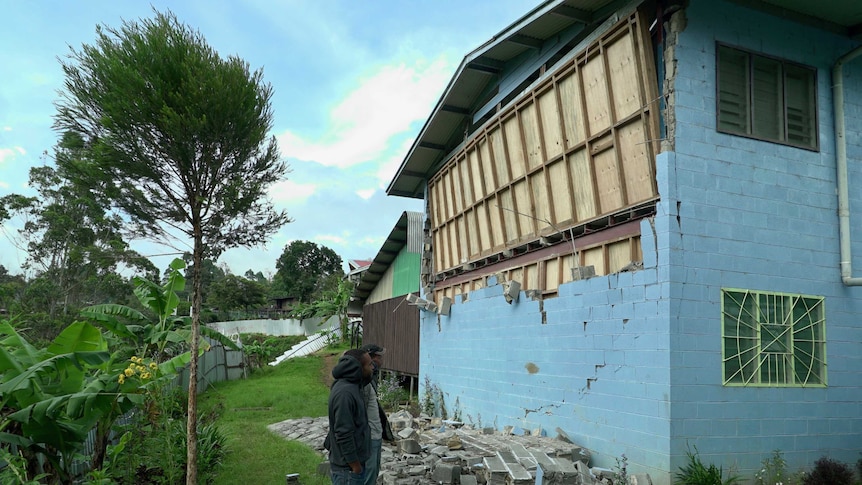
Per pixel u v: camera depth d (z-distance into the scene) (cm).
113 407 684
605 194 912
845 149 882
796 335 818
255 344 3048
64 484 646
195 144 688
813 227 854
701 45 812
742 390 774
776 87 865
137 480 730
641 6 829
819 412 814
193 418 692
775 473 764
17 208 2628
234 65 709
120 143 675
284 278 6306
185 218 718
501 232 1254
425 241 1709
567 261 1024
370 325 2394
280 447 1029
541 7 964
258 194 750
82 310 866
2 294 2373
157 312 916
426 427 1191
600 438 869
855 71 920
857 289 873
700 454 739
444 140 1557
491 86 1309
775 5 863
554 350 1007
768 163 837
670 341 745
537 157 1104
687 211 775
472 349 1343
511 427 1094
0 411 628
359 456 531
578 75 962
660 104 814
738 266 795
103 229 919
